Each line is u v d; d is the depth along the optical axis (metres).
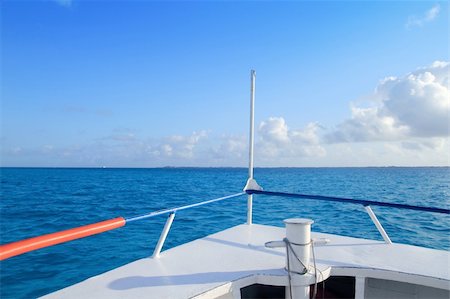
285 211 18.50
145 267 2.80
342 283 2.99
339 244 3.46
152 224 14.34
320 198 3.74
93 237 11.82
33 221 16.19
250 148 4.38
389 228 13.52
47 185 43.47
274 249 3.29
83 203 23.03
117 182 51.50
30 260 9.16
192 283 2.46
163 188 38.41
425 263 2.87
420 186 41.25
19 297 6.77
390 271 2.68
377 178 65.38
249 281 2.58
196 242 3.55
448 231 12.84
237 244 3.47
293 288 2.52
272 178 67.69
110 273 2.67
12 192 32.12
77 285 2.44
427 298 2.69
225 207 20.17
